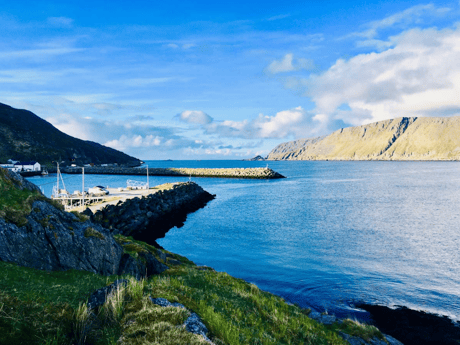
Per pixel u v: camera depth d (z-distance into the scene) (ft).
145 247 79.82
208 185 480.23
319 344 44.57
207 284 57.31
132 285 35.94
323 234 161.68
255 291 62.85
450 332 67.46
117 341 25.96
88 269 52.65
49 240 50.26
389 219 200.13
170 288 40.91
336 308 78.69
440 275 101.40
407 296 85.66
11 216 48.65
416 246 136.46
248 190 403.75
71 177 640.58
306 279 98.53
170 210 235.81
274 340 39.14
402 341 64.18
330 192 367.45
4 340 21.13
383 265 111.75
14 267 39.75
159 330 26.45
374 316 74.64
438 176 599.57
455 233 159.94
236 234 164.35
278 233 165.27
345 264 113.29
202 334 28.37
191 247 139.33
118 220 168.35
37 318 25.23
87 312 28.91
